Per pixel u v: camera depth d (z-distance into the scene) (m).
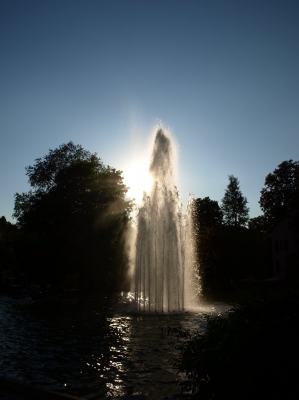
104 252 40.12
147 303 30.92
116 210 43.56
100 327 19.77
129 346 14.71
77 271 40.28
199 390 5.78
